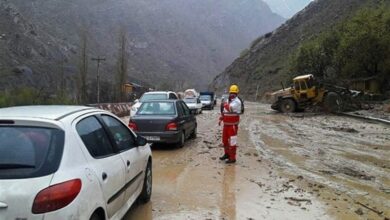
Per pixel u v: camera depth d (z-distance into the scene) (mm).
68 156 4039
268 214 6520
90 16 175875
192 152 12312
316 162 11039
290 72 57969
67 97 24781
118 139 5664
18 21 91812
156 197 7352
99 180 4406
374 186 8484
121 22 193125
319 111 31828
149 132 12555
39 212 3572
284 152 12648
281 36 97562
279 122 23969
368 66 37156
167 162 10711
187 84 148375
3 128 4176
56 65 85125
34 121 4176
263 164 10586
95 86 43844
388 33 35688
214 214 6465
